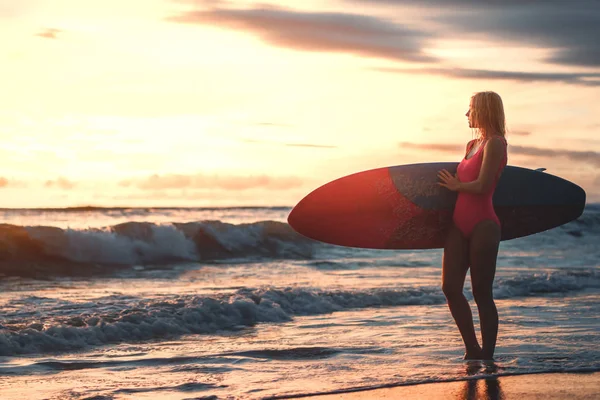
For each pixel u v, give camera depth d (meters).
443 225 4.69
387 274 10.48
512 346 4.65
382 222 4.79
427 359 4.28
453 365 4.04
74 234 11.51
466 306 4.21
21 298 7.08
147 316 5.55
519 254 14.66
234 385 3.62
